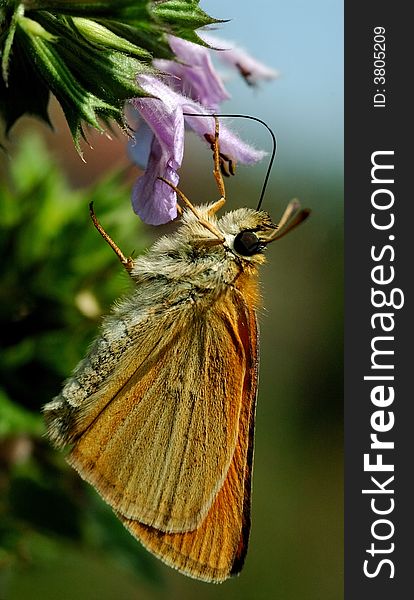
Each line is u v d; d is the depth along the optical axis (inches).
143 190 3.1
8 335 3.6
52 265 3.6
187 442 3.4
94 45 3.0
